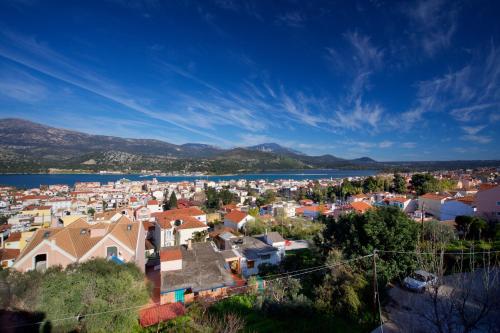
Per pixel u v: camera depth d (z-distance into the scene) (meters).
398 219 29.56
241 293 32.66
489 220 45.97
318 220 79.50
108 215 64.88
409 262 27.56
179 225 60.53
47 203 115.69
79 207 114.31
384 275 26.64
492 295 12.83
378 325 21.47
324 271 29.80
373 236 28.55
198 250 41.25
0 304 18.64
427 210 72.44
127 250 32.69
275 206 97.00
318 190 141.12
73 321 20.22
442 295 15.78
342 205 94.75
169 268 34.59
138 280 25.75
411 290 25.62
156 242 60.88
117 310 21.33
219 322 23.12
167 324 24.80
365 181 137.25
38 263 29.92
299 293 29.45
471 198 64.62
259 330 22.80
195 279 33.12
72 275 22.06
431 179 108.81
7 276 20.28
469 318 13.12
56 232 32.84
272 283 31.66
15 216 87.31
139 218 79.12
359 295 24.33
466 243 35.91
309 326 23.00
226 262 39.66
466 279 14.95
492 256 28.78
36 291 19.92
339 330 21.91
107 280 22.52
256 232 63.19
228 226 71.38
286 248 52.22
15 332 18.23
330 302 24.48
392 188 130.50
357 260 28.45
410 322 17.30
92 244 32.31
